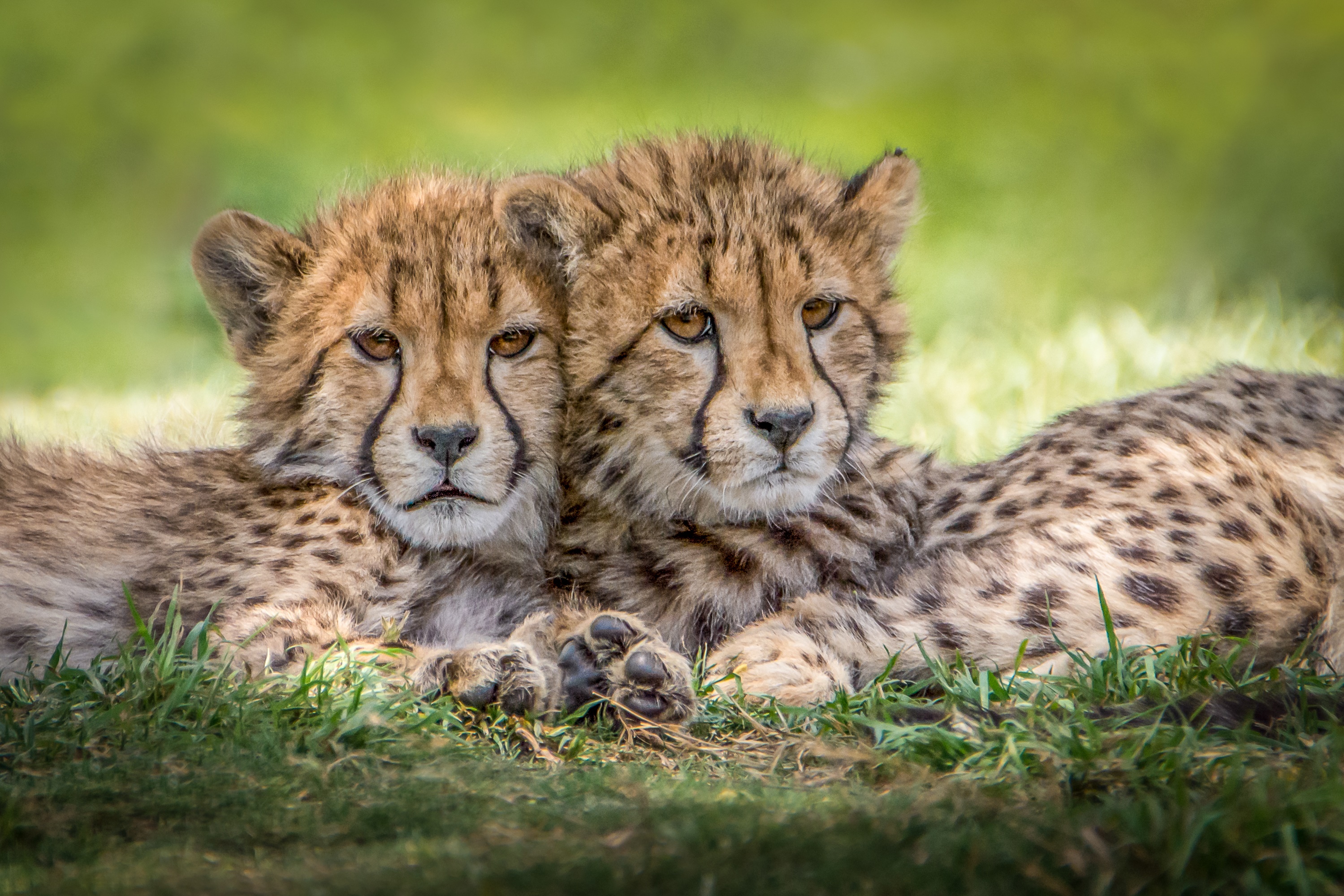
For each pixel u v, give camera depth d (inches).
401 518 357.7
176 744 280.2
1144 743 263.9
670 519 378.6
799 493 366.0
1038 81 1658.5
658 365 363.3
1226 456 363.3
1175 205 1190.3
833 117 1508.4
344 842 236.4
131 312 1113.4
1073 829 222.2
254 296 388.2
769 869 213.6
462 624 376.8
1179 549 344.5
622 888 208.1
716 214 367.6
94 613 355.9
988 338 844.0
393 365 359.6
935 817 232.7
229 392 560.1
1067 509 360.8
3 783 259.3
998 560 355.6
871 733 297.4
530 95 1598.2
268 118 1498.5
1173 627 339.3
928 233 1141.1
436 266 357.4
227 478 378.3
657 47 1806.1
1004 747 273.1
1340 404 390.3
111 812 247.4
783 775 282.8
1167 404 394.6
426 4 1985.7
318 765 272.5
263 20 1903.3
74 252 1226.0
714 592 377.7
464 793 259.8
